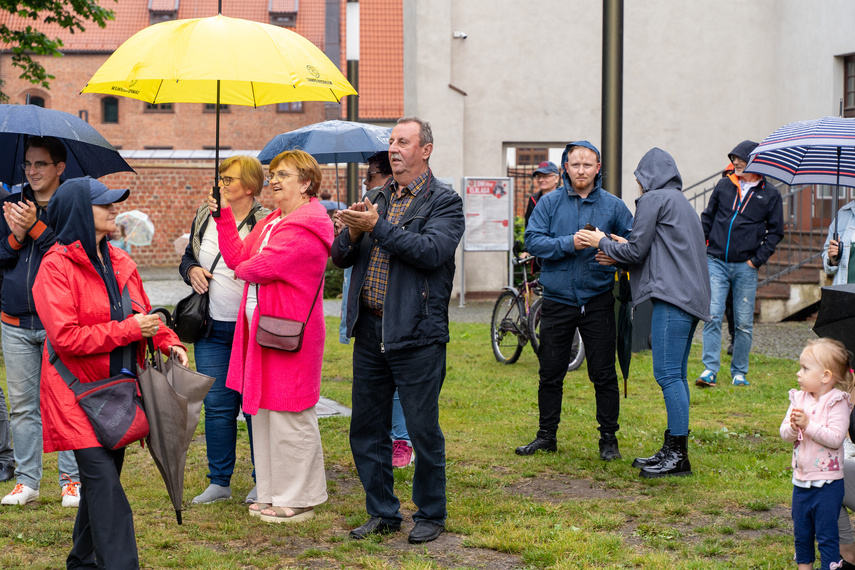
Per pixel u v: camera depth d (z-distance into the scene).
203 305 4.95
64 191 3.52
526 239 5.98
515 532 4.41
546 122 16.73
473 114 16.67
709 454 5.95
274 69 4.39
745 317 8.36
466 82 16.62
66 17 15.58
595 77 16.72
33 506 4.94
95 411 3.45
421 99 16.34
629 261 5.37
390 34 41.88
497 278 16.97
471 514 4.74
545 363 6.01
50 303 3.43
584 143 5.88
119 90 5.28
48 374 3.52
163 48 4.41
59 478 5.15
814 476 3.65
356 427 4.49
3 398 5.47
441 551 4.26
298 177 4.65
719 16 16.41
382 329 4.30
